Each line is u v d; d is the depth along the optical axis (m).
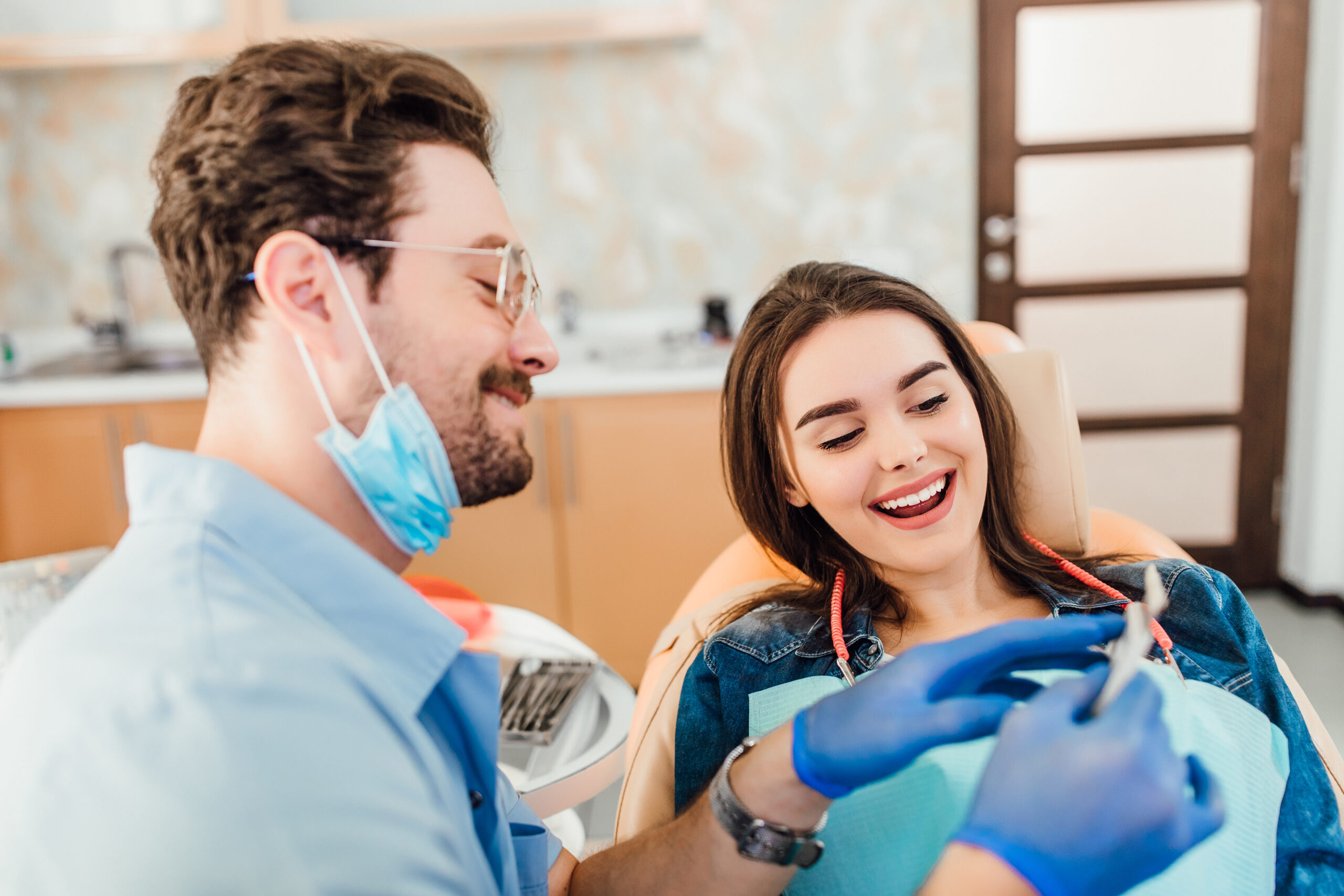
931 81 2.90
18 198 3.00
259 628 0.51
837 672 1.00
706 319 2.92
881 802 0.87
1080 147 2.96
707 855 0.68
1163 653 0.95
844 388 0.96
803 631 1.03
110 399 2.54
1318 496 2.91
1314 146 2.88
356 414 0.61
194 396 2.55
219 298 0.60
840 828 0.88
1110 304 3.06
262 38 2.65
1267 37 2.85
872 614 1.05
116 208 3.01
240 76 0.59
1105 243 3.02
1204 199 2.97
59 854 0.45
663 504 2.60
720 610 1.21
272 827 0.46
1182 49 2.88
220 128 0.58
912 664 0.59
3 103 2.94
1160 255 3.02
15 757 0.47
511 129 2.96
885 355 0.96
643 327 3.08
